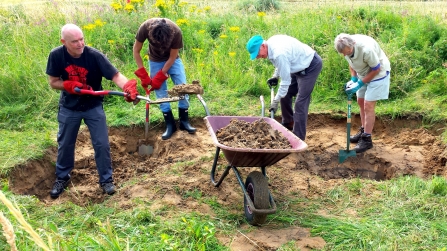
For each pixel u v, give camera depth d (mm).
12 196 4637
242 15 11945
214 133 4578
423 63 8805
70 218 4441
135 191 5133
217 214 4633
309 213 4660
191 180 5320
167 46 5902
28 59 8383
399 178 5457
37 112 7371
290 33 10047
